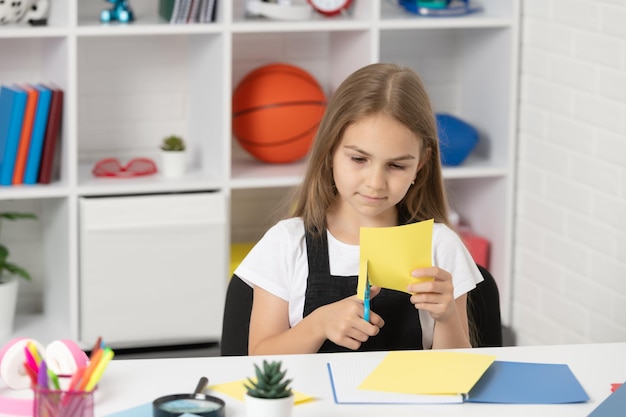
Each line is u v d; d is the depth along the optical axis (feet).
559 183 12.51
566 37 12.20
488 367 6.40
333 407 5.83
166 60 13.66
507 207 13.38
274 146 13.01
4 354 6.19
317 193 7.67
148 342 12.71
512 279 13.58
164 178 12.71
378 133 7.11
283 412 5.42
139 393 6.03
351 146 7.19
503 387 6.15
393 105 7.16
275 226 7.79
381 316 7.47
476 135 13.41
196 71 13.38
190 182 12.50
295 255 7.61
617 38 11.32
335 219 7.72
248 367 6.45
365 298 6.66
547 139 12.71
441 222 7.92
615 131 11.45
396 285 6.72
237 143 13.83
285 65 13.14
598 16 11.59
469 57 14.23
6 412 5.82
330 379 6.24
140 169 12.92
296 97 12.94
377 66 7.45
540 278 12.99
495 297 8.04
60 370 6.28
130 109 13.64
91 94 13.43
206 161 13.20
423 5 13.21
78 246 12.34
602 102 11.63
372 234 6.58
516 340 13.60
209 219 12.58
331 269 7.57
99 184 12.30
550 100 12.59
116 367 6.42
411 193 7.82
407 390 6.02
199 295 12.71
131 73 13.55
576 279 12.26
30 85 12.46
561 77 12.35
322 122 7.55
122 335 12.55
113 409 5.80
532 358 6.68
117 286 12.42
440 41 14.48
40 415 5.29
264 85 12.92
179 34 13.61
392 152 7.13
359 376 6.25
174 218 12.46
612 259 11.61
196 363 6.51
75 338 12.42
